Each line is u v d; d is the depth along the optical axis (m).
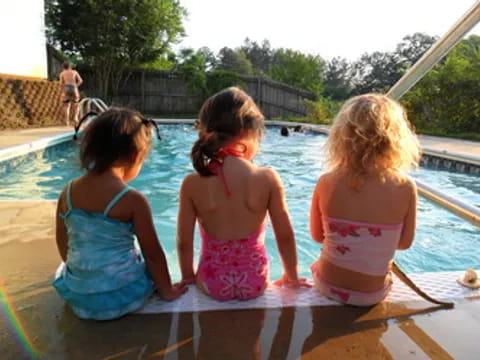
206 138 1.49
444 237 3.04
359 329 1.42
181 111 17.55
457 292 1.69
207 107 1.52
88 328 1.40
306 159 6.84
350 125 1.49
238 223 1.52
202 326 1.42
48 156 6.59
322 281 1.64
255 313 1.51
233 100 1.49
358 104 1.51
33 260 2.03
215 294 1.58
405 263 2.63
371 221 1.48
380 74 36.22
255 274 1.57
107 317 1.44
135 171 1.51
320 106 15.03
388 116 1.47
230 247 1.54
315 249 2.93
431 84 11.00
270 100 17.69
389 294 1.67
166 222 3.50
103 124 1.39
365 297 1.55
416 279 1.81
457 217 3.43
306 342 1.34
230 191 1.49
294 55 21.47
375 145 1.45
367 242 1.49
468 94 10.34
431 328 1.44
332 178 1.54
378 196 1.46
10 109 9.09
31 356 1.26
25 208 3.01
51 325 1.42
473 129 10.55
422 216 3.49
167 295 1.57
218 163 1.49
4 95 8.86
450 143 7.98
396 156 1.47
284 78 20.88
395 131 1.46
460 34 2.17
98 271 1.39
